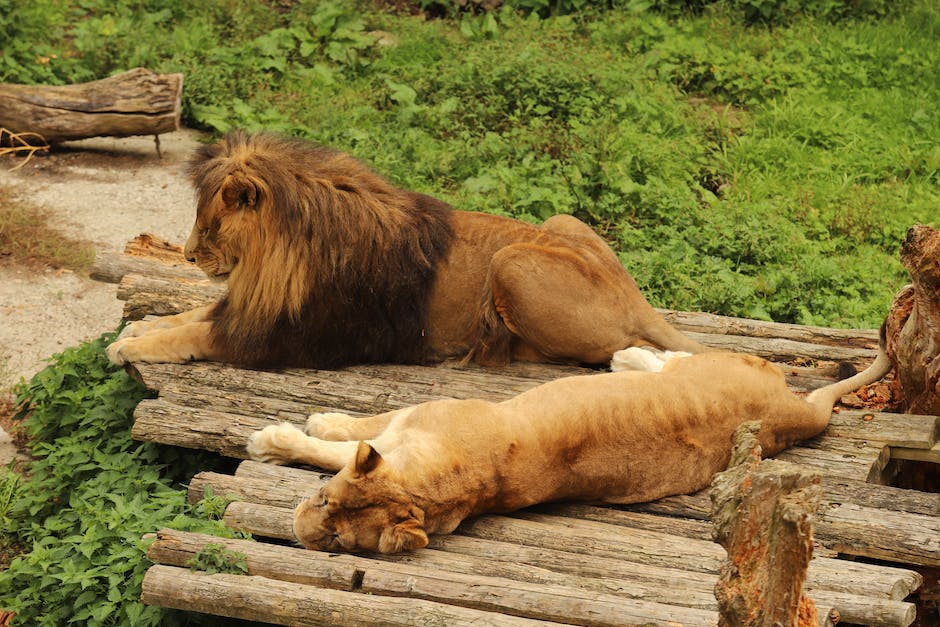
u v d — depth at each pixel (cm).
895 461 823
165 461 854
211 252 844
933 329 772
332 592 623
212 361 889
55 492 852
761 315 1164
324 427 755
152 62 1617
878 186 1470
